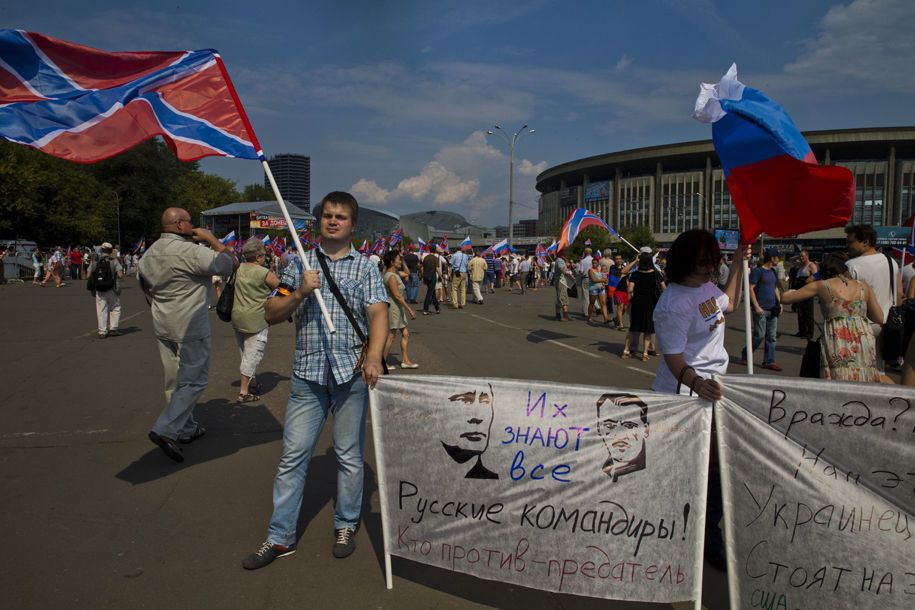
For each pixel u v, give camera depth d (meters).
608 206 124.19
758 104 3.19
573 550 2.71
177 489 4.17
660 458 2.65
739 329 13.70
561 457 2.71
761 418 2.55
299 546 3.42
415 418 2.87
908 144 95.06
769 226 3.31
